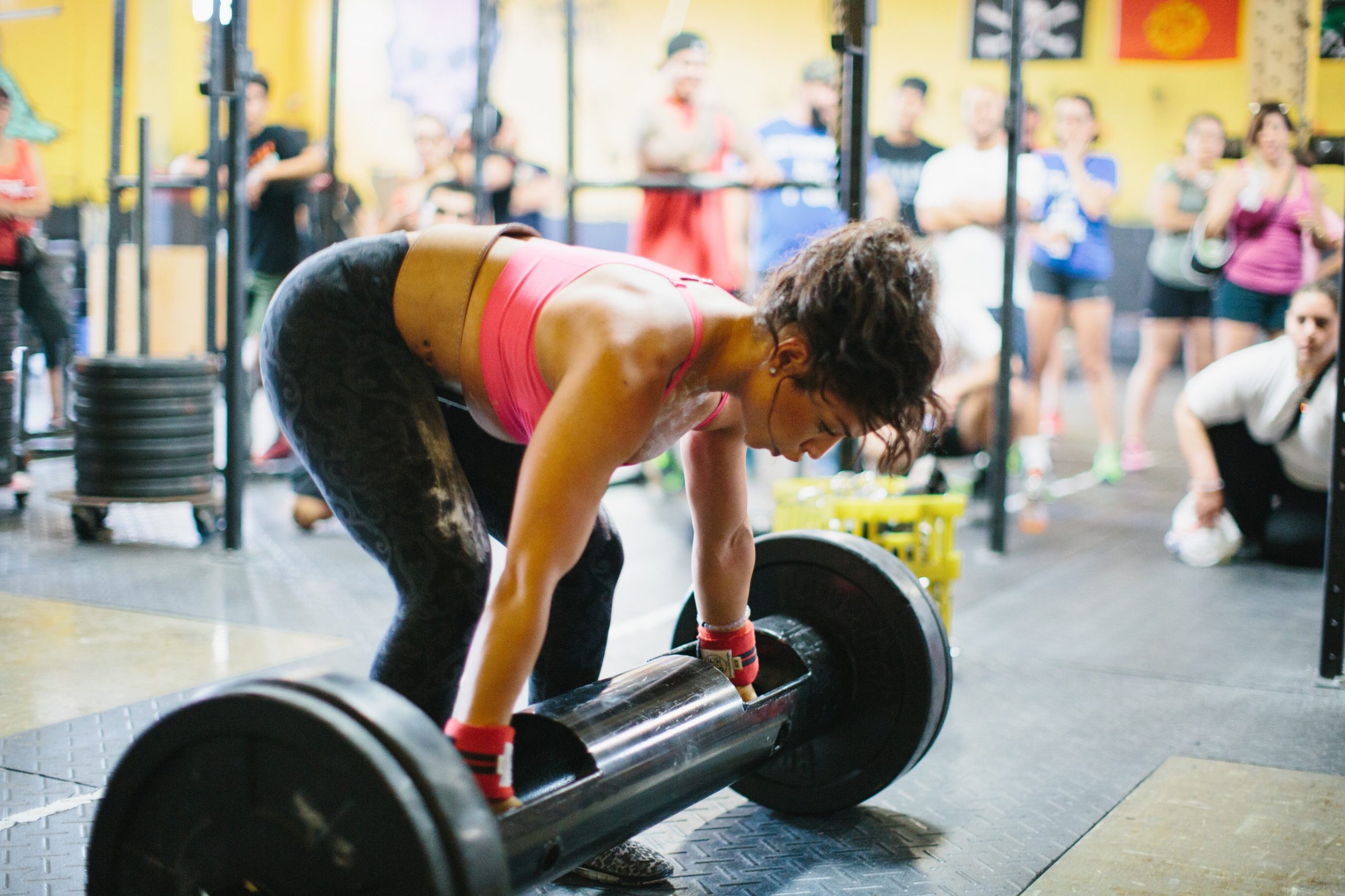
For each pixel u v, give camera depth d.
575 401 1.31
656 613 3.42
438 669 1.55
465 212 5.64
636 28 8.20
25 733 2.41
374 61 8.16
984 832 2.07
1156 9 7.90
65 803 2.09
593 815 1.46
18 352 4.98
